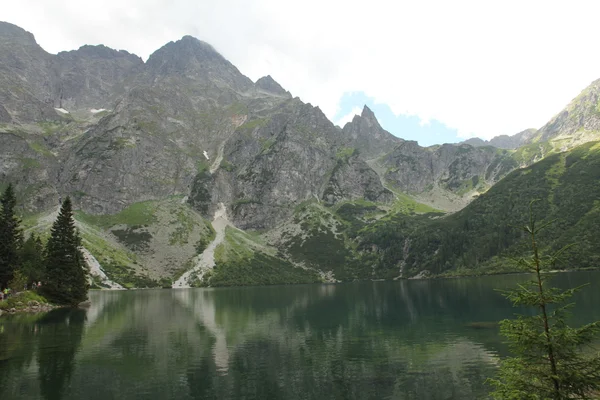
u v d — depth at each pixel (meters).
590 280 142.25
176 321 89.25
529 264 23.08
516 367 22.52
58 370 46.72
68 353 55.56
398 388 40.56
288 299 150.38
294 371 47.03
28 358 52.50
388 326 78.00
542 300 22.17
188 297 168.25
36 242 152.12
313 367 48.81
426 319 85.44
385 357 53.25
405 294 152.38
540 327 23.05
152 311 110.81
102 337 68.00
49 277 120.31
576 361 21.88
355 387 41.09
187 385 41.66
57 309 113.75
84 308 118.75
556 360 21.59
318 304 128.00
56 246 121.88
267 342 64.38
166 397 37.94
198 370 47.41
